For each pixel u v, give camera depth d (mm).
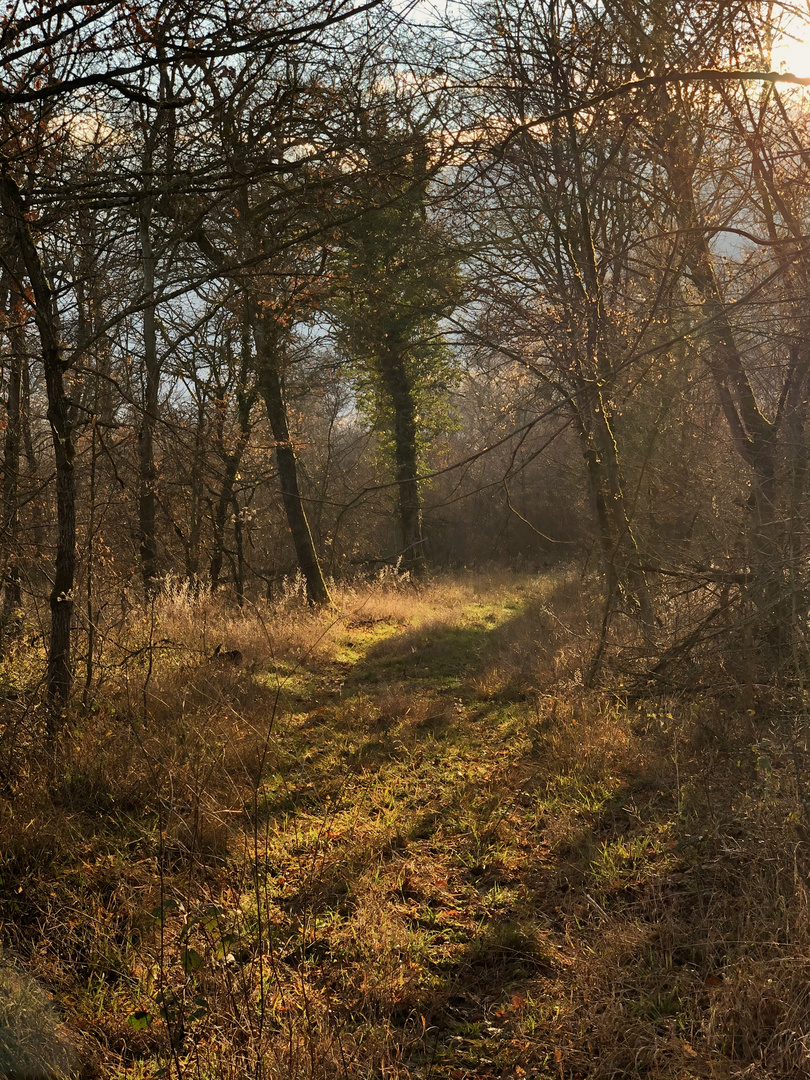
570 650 9102
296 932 4094
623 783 5883
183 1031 3238
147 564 10773
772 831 4305
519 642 11195
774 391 7504
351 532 25297
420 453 25312
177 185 5020
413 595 18312
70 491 6430
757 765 4836
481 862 4934
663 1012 3424
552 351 7293
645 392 7418
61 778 5648
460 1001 3713
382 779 6457
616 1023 3316
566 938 4020
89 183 5070
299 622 13203
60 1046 3244
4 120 5258
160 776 5777
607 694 7277
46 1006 3438
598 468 9312
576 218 8477
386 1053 3215
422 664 11320
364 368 18297
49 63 4914
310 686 9742
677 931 3904
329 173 5621
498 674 9648
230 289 7305
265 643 11250
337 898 4531
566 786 5926
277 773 6445
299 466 24031
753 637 6000
